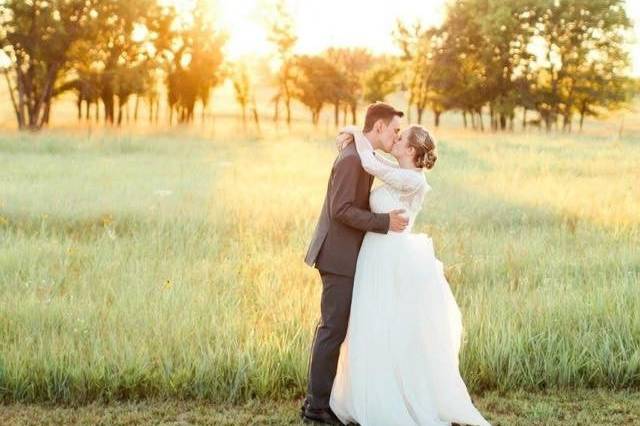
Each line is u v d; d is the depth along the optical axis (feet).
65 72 169.37
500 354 18.67
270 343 18.47
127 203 40.40
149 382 17.35
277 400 17.47
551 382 18.28
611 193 46.19
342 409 16.31
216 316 20.44
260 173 60.49
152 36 195.00
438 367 15.94
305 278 25.20
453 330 16.60
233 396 17.16
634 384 18.45
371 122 16.72
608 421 16.28
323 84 255.09
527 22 208.23
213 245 30.86
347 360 16.39
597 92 206.59
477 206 42.19
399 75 256.32
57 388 17.04
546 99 209.87
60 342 18.52
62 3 144.15
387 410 15.79
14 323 19.89
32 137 95.96
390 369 15.88
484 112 377.91
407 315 15.94
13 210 37.68
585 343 19.22
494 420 16.35
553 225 38.04
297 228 34.45
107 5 148.77
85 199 41.91
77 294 22.99
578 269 26.89
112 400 16.90
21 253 27.76
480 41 216.54
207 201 42.47
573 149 88.33
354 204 16.10
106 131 125.59
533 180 53.93
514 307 21.43
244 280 24.89
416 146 16.57
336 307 16.20
